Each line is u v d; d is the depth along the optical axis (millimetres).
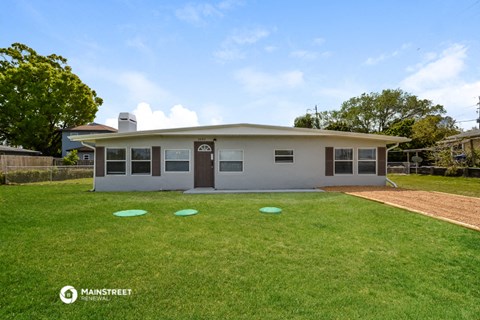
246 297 2455
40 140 26562
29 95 24453
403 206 6500
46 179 15648
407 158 23188
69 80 26062
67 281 2744
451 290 2635
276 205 6770
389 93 34062
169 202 7309
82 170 18391
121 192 9820
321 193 9148
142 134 10156
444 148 19312
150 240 4023
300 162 10992
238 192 9594
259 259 3320
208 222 5090
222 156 10805
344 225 4875
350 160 11234
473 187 11008
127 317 2168
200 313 2213
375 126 35469
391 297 2490
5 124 24469
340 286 2672
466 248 3713
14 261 3227
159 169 10617
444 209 6191
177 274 2906
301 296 2480
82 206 6730
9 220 5254
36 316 2174
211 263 3193
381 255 3469
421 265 3180
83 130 29500
